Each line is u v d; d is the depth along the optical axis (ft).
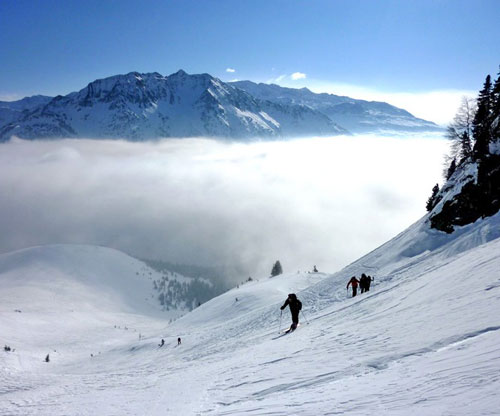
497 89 151.74
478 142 135.64
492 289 34.06
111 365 189.98
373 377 19.48
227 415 18.44
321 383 21.54
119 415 24.30
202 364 54.54
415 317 34.68
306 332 50.98
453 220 130.21
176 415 21.30
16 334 396.37
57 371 219.61
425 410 12.24
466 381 14.40
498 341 19.49
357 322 44.27
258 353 42.01
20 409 34.30
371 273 126.31
